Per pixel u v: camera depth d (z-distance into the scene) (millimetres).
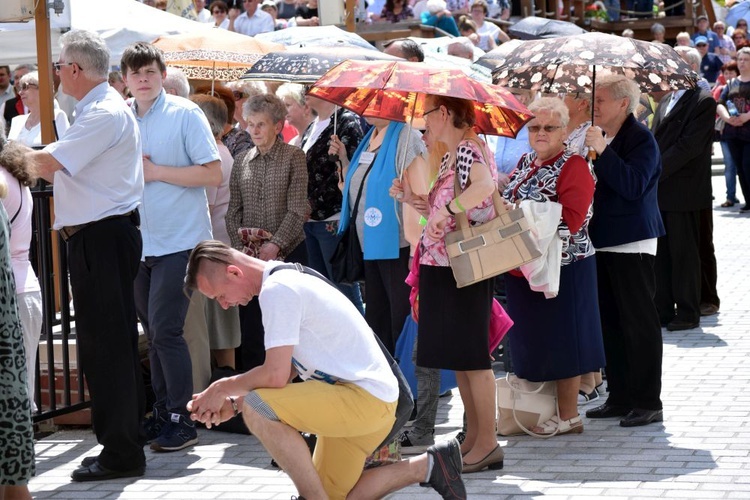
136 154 11195
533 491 10344
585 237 11891
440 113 10820
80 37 10914
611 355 12875
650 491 10180
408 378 12492
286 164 13406
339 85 10445
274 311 8406
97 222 10938
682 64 11883
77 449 12508
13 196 10898
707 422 12430
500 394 12305
